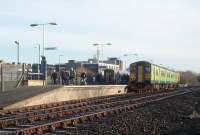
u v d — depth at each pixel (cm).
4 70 4959
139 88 7100
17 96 3972
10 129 2120
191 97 5744
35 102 4006
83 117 2616
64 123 2312
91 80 8569
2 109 3300
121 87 7069
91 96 5509
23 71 5356
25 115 2761
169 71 9262
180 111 3497
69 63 14225
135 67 7144
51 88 4500
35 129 2050
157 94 6188
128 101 4319
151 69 7094
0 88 4697
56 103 3888
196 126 2425
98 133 2034
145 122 2570
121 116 2869
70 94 4834
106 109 3234
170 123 2584
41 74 6253
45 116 2689
